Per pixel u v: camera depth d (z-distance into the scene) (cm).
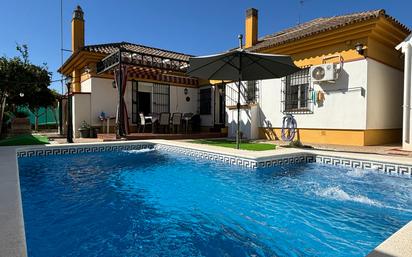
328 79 1045
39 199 484
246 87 1442
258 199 489
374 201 473
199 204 464
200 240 328
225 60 952
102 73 1495
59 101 1931
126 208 443
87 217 401
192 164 807
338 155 740
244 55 888
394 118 1138
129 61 1428
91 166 784
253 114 1352
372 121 1008
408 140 880
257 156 713
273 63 928
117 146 1041
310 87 1145
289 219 396
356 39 1003
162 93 1736
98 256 287
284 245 317
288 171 701
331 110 1075
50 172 705
